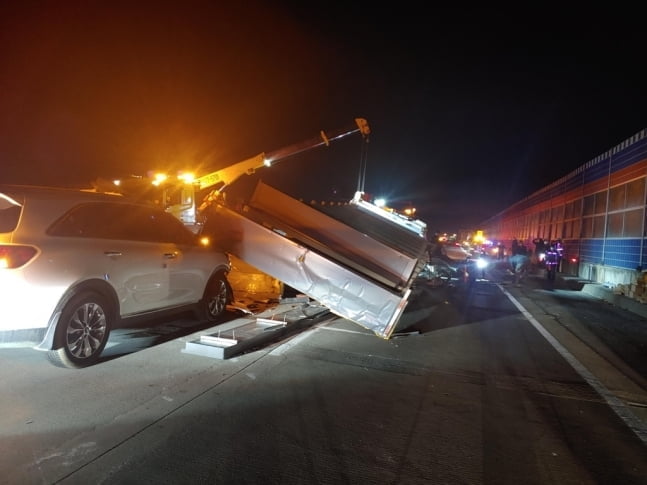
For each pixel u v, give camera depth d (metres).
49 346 4.95
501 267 25.92
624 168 17.62
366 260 7.71
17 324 4.67
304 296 10.59
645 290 13.10
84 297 5.28
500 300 13.76
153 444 3.78
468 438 4.24
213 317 7.91
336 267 7.24
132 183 10.30
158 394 4.81
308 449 3.85
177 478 3.31
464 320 10.16
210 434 4.00
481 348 7.65
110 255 5.61
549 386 5.87
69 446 3.67
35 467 3.35
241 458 3.64
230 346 6.23
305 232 8.03
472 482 3.50
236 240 7.83
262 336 6.98
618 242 17.91
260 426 4.21
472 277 19.81
